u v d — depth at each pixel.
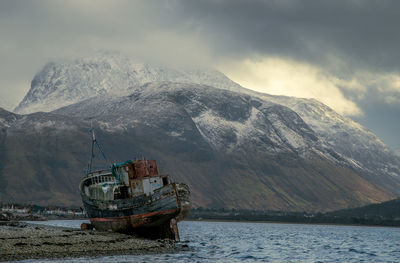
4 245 73.88
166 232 97.62
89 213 106.56
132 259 72.12
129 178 99.69
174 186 92.75
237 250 103.56
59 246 76.50
